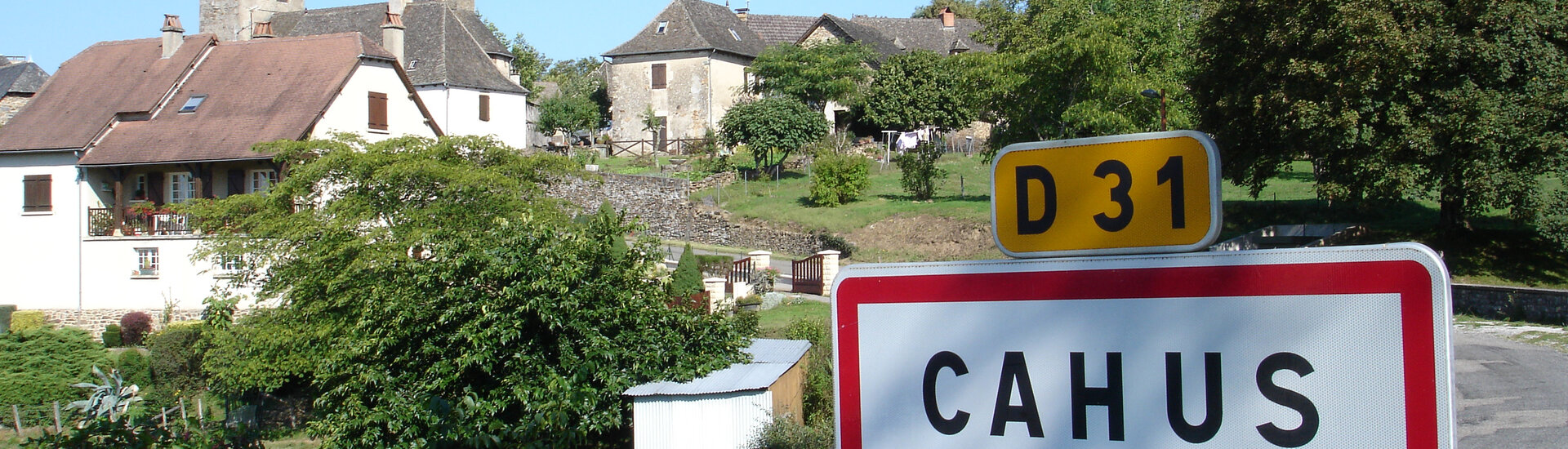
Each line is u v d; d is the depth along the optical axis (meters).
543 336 15.03
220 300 20.78
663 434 14.97
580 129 57.94
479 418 13.45
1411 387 2.24
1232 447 2.40
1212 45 31.22
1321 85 27.23
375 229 20.64
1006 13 60.34
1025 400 2.60
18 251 32.53
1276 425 2.37
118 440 9.74
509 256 14.91
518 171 23.91
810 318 24.44
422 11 51.03
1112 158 2.60
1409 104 26.98
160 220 31.02
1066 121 33.72
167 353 25.55
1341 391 2.31
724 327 17.03
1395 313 2.27
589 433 15.80
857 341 2.80
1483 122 25.31
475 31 55.97
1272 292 2.40
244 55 33.84
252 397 24.48
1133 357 2.52
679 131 54.12
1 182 32.88
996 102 36.34
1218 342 2.44
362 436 14.26
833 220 36.44
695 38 53.81
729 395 14.96
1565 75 26.22
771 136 44.75
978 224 33.34
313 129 30.64
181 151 30.66
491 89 49.00
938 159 45.06
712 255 33.81
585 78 64.25
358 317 18.45
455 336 14.22
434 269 15.06
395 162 21.77
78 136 32.22
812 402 17.61
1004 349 2.64
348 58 32.53
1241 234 32.53
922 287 2.73
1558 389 14.96
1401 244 2.27
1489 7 25.94
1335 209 32.84
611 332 15.52
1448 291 2.21
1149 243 2.55
